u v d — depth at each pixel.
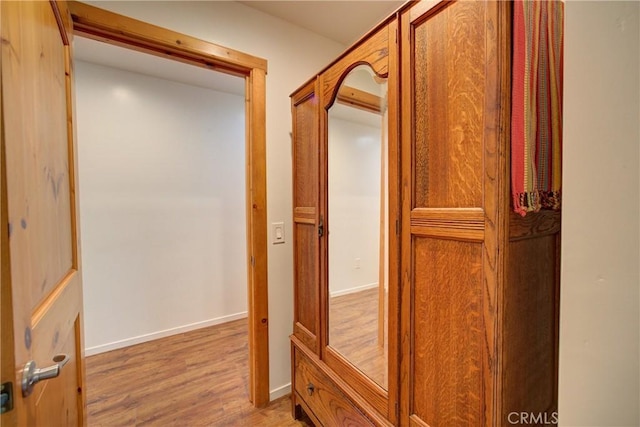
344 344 1.20
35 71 0.67
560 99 0.76
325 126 1.30
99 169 2.36
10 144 0.48
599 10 0.45
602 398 0.45
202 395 1.80
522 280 0.70
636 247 0.42
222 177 2.95
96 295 2.35
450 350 0.76
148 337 2.56
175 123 2.69
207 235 2.87
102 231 2.37
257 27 1.65
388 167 0.93
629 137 0.42
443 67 0.76
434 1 0.77
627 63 0.42
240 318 3.07
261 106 1.66
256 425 1.55
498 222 0.65
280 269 1.77
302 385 1.50
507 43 0.64
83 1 1.21
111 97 2.39
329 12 1.67
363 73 1.09
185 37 1.43
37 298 0.61
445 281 0.77
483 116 0.67
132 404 1.71
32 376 0.52
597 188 0.46
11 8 0.52
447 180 0.76
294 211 1.60
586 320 0.47
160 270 2.62
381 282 1.04
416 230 0.83
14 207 0.49
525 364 0.72
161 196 2.63
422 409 0.83
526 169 0.67
